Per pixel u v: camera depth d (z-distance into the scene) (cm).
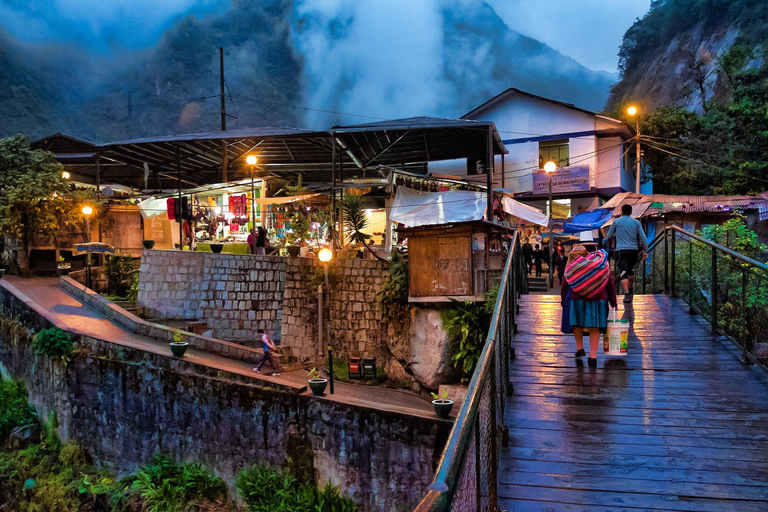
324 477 1319
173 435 1512
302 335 1959
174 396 1514
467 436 305
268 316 1983
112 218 2600
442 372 1700
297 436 1354
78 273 2370
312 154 2703
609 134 2823
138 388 1570
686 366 732
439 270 1722
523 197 2872
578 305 743
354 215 2094
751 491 446
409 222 2392
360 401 1322
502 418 562
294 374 1752
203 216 2509
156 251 2086
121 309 1975
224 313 2006
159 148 2531
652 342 845
